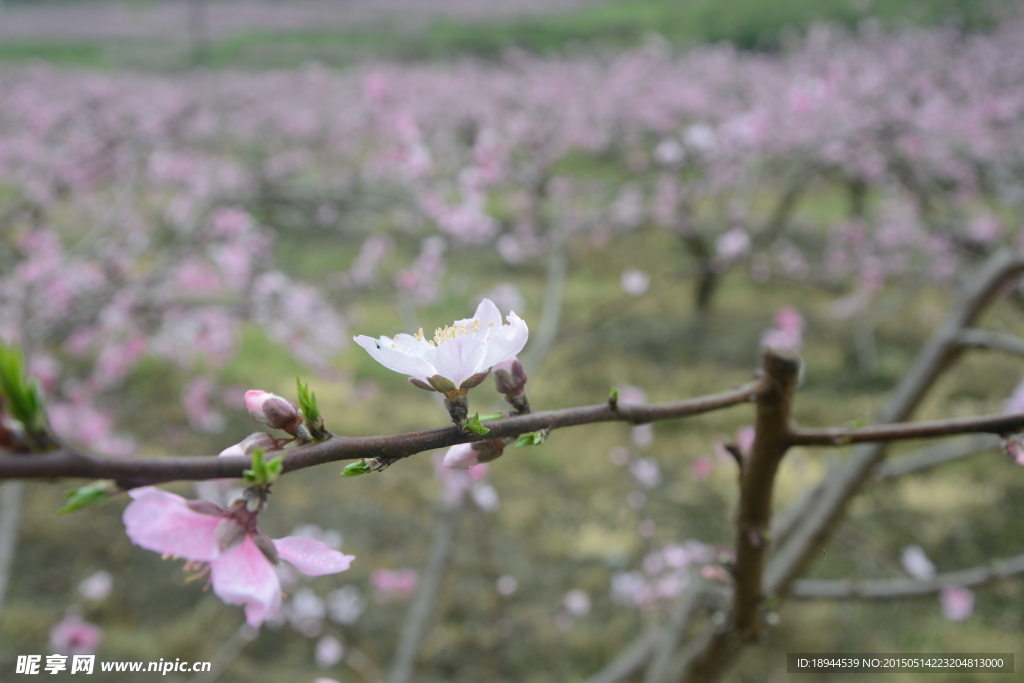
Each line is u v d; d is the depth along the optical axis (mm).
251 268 7336
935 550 8758
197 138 16516
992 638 7227
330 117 19641
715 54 24438
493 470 10344
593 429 11273
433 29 37062
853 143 8172
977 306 2670
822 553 2525
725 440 1218
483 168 6602
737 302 15938
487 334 956
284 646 7297
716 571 1729
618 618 7816
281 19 40500
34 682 6309
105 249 6699
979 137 11656
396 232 7379
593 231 10703
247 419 11203
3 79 21828
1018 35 18828
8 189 10234
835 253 11867
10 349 596
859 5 22078
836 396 12156
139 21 40594
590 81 22703
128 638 7199
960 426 1053
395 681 3758
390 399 11688
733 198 12750
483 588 8219
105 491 621
